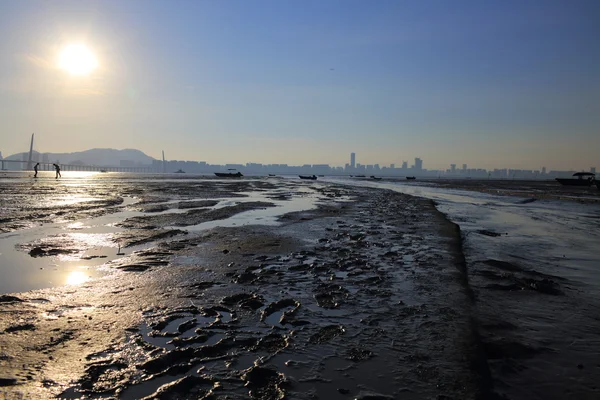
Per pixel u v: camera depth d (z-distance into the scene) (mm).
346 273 8109
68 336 4777
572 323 5562
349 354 4426
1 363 4047
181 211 19594
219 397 3510
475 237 13602
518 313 5949
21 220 15047
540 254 10703
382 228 14766
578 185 68250
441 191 50406
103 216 17094
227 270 8203
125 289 6785
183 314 5633
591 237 13781
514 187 66750
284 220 16875
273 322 5398
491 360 4410
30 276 7508
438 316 5668
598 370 4207
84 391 3568
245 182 72062
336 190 47125
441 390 3676
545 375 4090
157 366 4066
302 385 3736
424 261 9273
